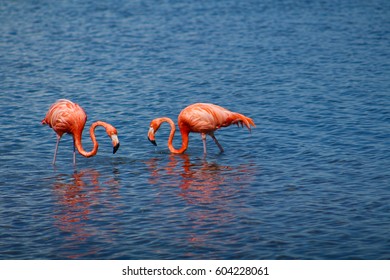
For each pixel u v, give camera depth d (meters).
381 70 53.06
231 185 31.38
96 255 25.05
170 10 79.38
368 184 31.08
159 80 51.34
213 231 26.66
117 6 82.25
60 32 68.62
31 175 33.12
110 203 29.59
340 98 45.66
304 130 39.41
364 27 69.00
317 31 67.56
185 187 31.28
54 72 53.94
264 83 50.06
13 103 45.66
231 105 44.94
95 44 63.47
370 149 35.84
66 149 37.06
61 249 25.55
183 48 61.62
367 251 24.72
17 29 70.06
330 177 32.12
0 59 58.16
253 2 83.75
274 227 26.86
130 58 58.22
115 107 44.75
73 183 32.03
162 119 35.81
